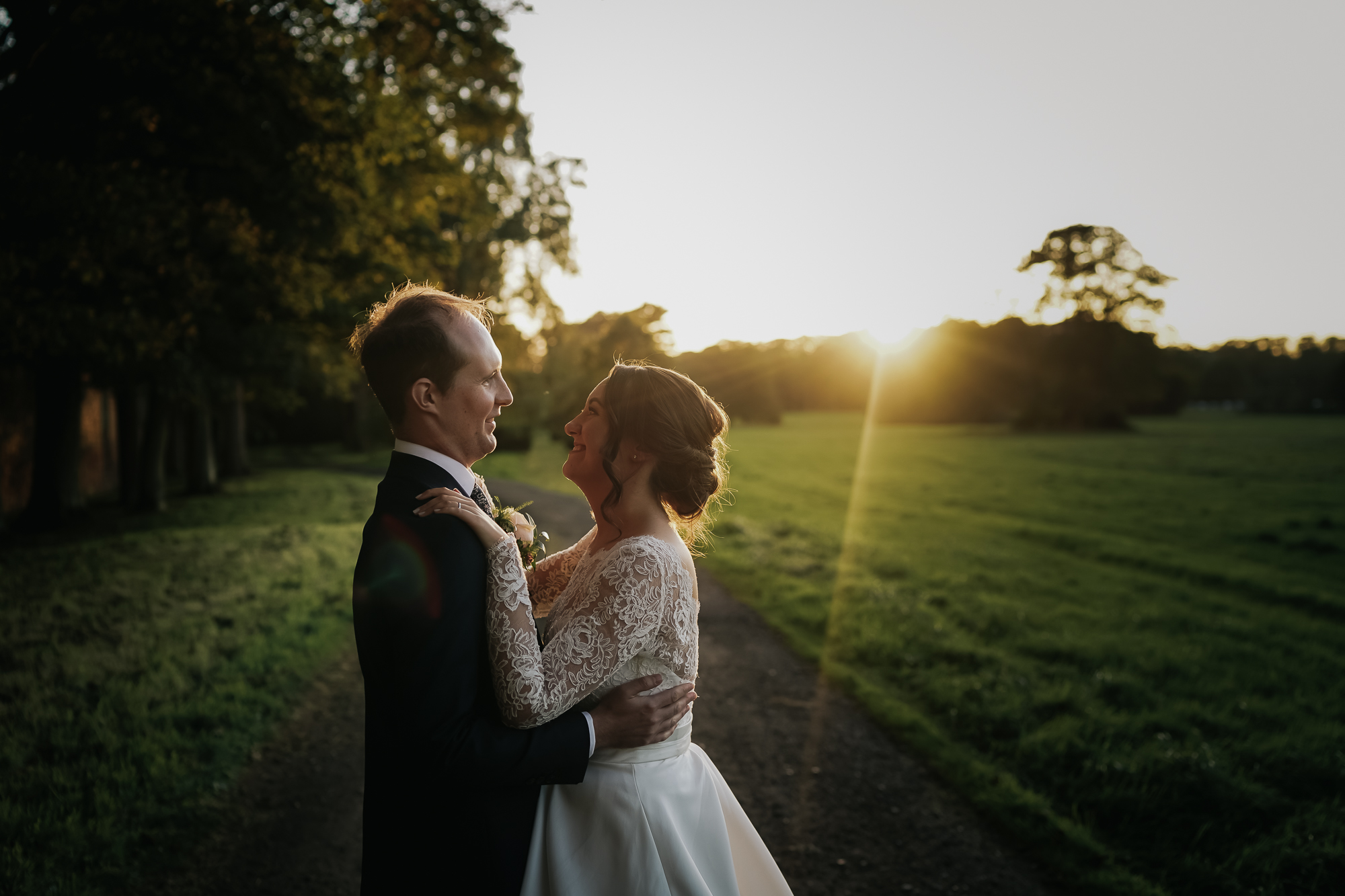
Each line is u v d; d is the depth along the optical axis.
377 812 1.43
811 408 87.00
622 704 1.47
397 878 1.41
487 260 29.03
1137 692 5.20
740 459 33.47
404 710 1.29
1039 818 3.47
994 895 2.96
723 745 4.36
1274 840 3.23
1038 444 45.94
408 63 10.46
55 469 13.66
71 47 7.14
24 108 7.25
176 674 4.75
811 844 3.33
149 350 8.49
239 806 3.42
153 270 8.02
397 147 10.90
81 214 6.70
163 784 3.40
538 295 30.08
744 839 1.77
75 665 4.88
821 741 4.41
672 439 1.56
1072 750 4.13
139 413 20.25
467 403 1.47
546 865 1.48
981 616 7.35
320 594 7.23
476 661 1.34
